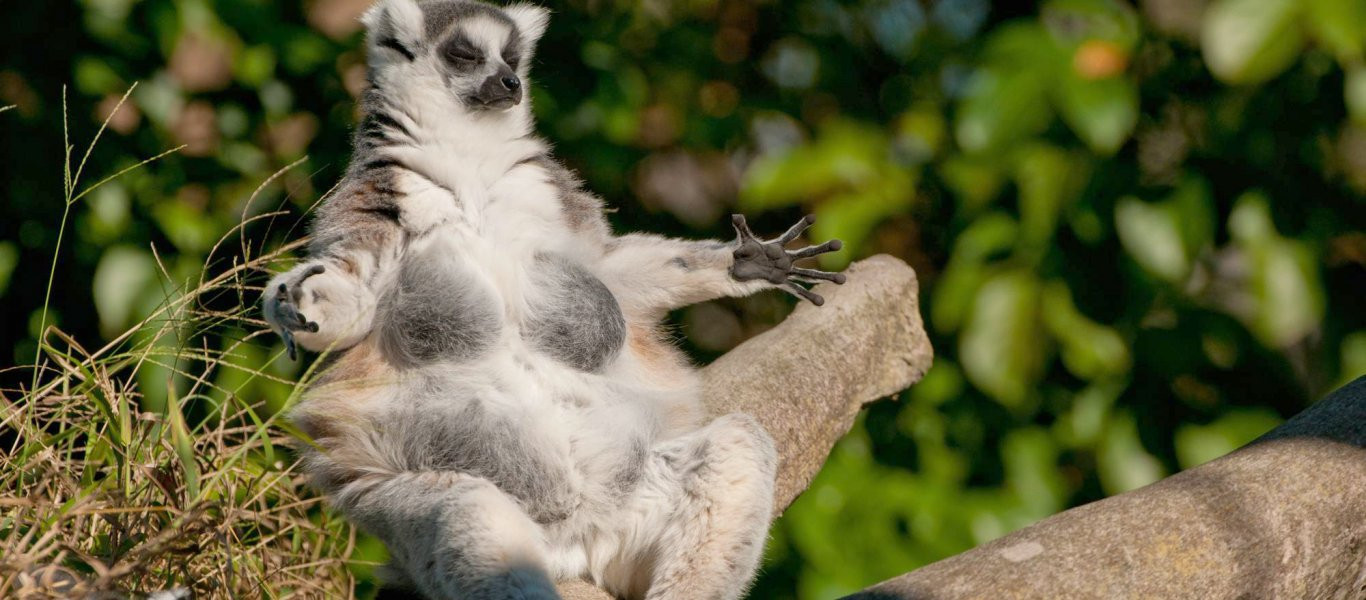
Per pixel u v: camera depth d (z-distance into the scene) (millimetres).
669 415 12984
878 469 17203
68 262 17797
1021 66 15680
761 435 11883
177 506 10820
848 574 16109
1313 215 16844
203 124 18109
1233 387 17578
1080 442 16938
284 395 15719
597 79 18797
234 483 11938
